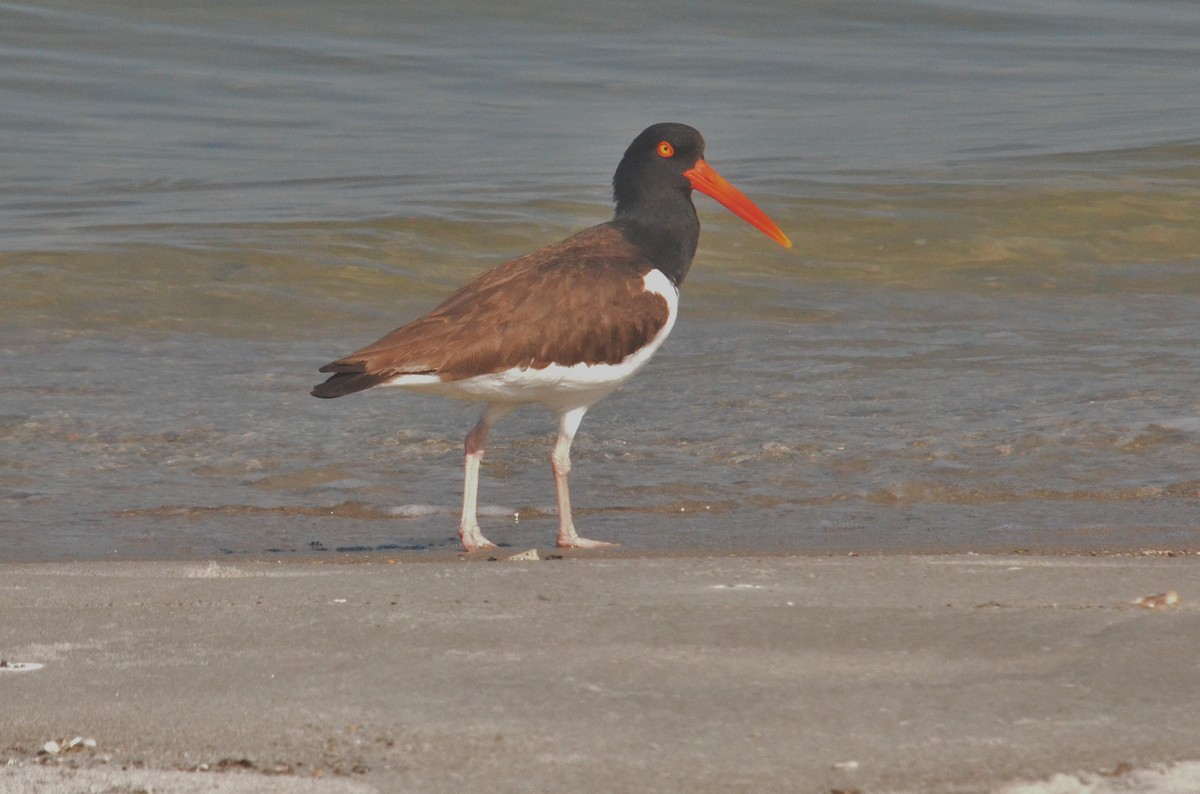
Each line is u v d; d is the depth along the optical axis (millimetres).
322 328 17953
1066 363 15836
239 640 7332
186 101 30625
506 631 7398
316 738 6027
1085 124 30297
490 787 5527
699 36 37750
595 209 23266
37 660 7051
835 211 23391
